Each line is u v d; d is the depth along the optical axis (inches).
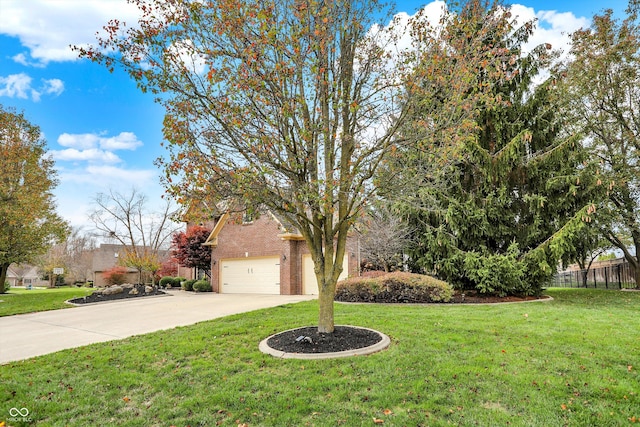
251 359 209.3
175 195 202.5
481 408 144.6
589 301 435.2
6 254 696.4
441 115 210.7
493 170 462.3
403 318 309.1
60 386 179.3
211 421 141.3
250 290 708.0
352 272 575.8
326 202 195.9
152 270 802.2
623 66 586.2
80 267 1582.2
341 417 139.9
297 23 211.6
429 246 488.1
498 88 478.3
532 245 475.8
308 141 208.7
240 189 193.0
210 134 206.7
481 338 238.5
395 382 169.6
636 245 641.6
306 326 281.7
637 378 168.7
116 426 140.0
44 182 725.9
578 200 447.5
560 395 153.5
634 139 590.2
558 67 550.9
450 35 216.1
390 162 220.8
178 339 260.2
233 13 186.5
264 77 194.1
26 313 445.1
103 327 331.0
